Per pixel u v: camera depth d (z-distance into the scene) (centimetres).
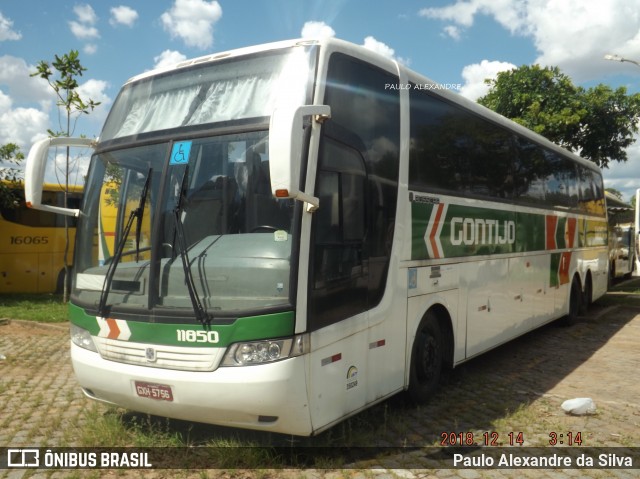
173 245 458
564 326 1181
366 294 507
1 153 1503
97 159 539
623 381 755
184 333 434
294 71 470
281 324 416
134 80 559
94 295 493
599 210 1440
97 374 479
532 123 1877
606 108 1947
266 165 446
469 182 721
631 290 2045
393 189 555
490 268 775
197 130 480
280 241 431
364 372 503
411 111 600
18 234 1625
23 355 867
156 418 560
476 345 734
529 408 632
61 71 1284
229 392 418
